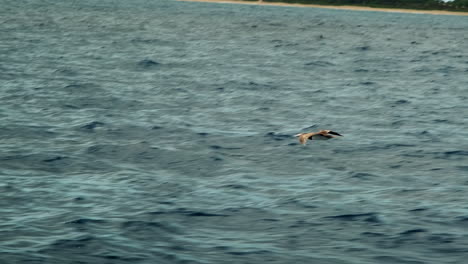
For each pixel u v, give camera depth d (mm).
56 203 60875
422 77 180625
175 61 196625
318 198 63438
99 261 47219
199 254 48781
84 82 143625
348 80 167500
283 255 48625
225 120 106562
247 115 111750
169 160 78750
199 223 55781
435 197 64250
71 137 90312
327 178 71438
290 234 53188
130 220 56062
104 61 188875
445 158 82250
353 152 84750
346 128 102062
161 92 134875
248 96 132750
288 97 133375
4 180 68125
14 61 177625
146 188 66375
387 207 60562
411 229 54344
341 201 62500
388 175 73312
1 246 49625
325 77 172625
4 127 94812
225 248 50031
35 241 50844
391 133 98938
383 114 116688
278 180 70312
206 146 86500
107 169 73938
